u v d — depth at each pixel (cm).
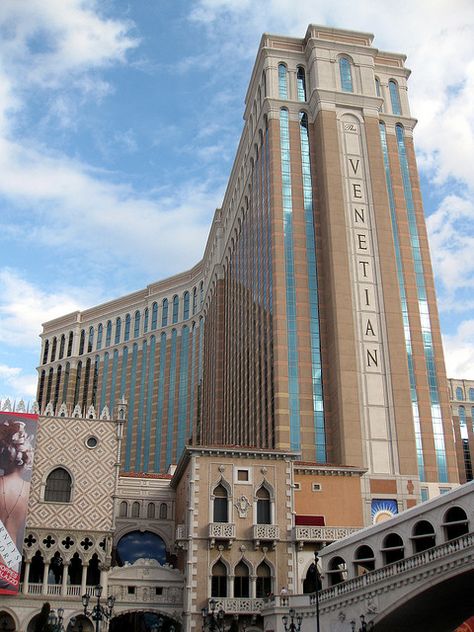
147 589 5391
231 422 10756
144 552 6291
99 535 5322
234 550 5406
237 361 10638
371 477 7538
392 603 4150
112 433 5666
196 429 13288
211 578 5303
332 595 4644
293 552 5484
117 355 15612
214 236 13488
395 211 9238
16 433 5375
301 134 9581
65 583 5144
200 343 14125
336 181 9050
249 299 10062
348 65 9888
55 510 5309
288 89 9850
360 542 4856
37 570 5194
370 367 8125
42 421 5553
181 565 5697
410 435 7838
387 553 4712
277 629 4834
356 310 8388
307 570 5484
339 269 8538
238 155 11769
